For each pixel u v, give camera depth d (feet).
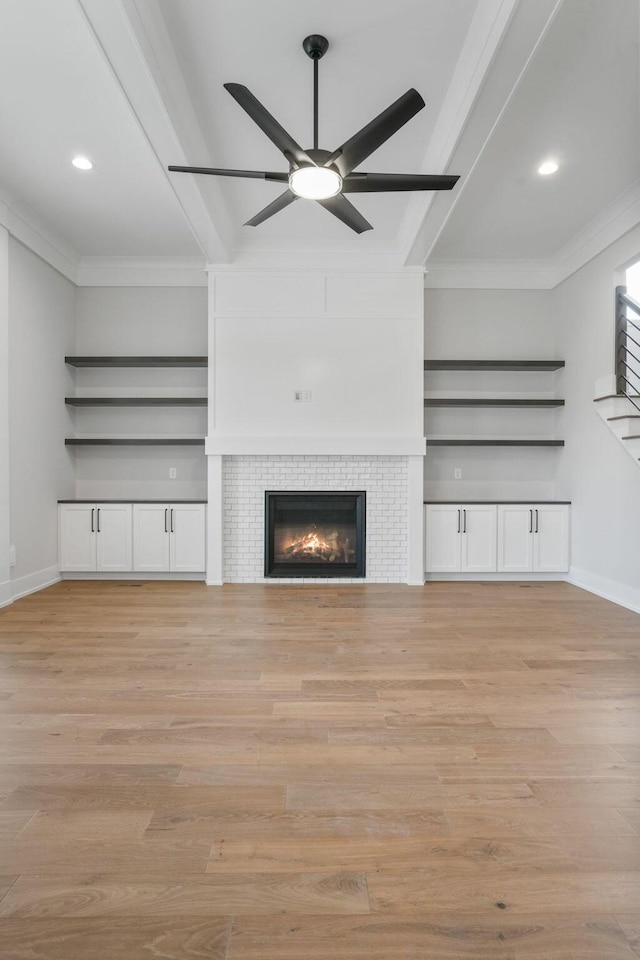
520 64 8.12
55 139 11.10
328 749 6.67
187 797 5.67
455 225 14.96
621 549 14.17
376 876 4.58
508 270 17.81
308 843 4.98
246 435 16.51
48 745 6.73
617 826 5.24
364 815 5.39
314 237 15.93
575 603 14.19
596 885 4.50
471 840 5.03
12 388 14.21
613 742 6.88
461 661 9.77
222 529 16.65
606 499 14.88
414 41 8.59
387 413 16.57
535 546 16.92
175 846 4.92
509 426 18.20
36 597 14.65
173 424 18.19
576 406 16.55
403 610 13.39
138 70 8.29
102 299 18.06
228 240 15.48
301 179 8.74
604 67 8.77
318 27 8.26
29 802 5.57
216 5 7.85
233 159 11.80
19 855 4.79
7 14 7.96
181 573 17.02
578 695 8.30
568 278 16.98
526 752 6.63
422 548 16.58
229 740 6.88
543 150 11.29
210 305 16.46
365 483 16.79
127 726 7.24
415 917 4.17
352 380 16.52
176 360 17.10
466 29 8.36
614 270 14.53
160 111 9.30
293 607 13.64
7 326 13.75
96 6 7.12
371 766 6.29
